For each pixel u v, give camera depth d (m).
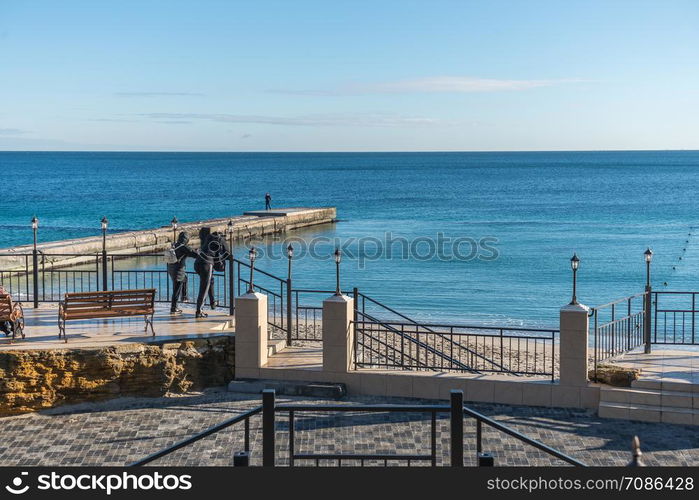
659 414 12.54
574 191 119.75
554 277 38.03
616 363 14.11
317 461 8.02
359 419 12.68
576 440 11.76
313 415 12.89
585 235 57.31
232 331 15.22
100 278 34.25
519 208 85.56
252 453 11.20
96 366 13.56
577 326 13.13
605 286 35.62
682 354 14.88
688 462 10.89
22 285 32.28
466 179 167.62
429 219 72.50
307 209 71.12
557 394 13.25
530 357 20.28
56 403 13.41
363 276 37.69
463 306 30.55
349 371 14.13
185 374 14.23
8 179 162.62
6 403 13.09
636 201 95.75
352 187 139.00
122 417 13.05
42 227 65.75
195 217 77.81
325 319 14.12
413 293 33.28
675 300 32.22
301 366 14.48
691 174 183.12
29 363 13.28
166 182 156.50
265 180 167.75
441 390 13.71
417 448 11.36
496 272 39.34
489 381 13.53
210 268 16.36
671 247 49.81
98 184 146.12
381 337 22.03
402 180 165.38
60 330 14.48
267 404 7.69
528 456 11.06
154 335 14.62
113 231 61.94
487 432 12.05
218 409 13.39
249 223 58.41
